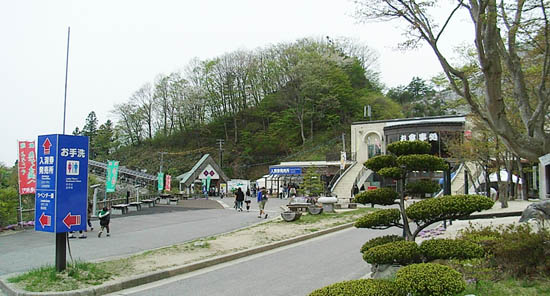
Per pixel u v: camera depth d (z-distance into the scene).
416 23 8.66
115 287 8.65
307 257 12.24
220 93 82.62
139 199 35.81
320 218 21.78
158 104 84.88
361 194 7.52
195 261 11.08
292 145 72.31
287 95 71.94
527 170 29.70
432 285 5.19
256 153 74.81
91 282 8.75
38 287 8.30
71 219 9.49
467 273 7.81
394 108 70.00
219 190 58.81
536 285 7.21
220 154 66.44
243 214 26.33
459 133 31.28
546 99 8.11
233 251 12.67
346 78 71.19
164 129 85.81
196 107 80.75
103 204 28.39
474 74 14.91
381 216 7.15
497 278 7.73
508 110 16.67
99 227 19.44
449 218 6.75
